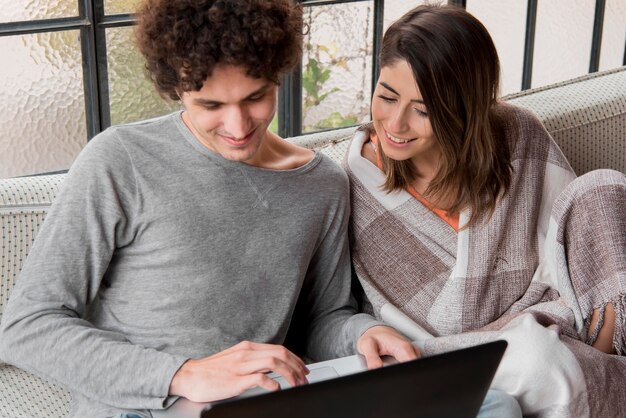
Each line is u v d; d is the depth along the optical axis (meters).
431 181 1.88
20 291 1.58
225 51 1.40
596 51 3.42
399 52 1.73
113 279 1.67
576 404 1.67
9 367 1.87
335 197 1.79
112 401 1.55
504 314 1.91
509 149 1.95
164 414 1.52
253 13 1.42
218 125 1.49
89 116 2.46
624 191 1.84
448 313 1.88
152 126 1.64
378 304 1.90
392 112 1.77
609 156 2.37
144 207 1.60
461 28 1.75
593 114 2.32
